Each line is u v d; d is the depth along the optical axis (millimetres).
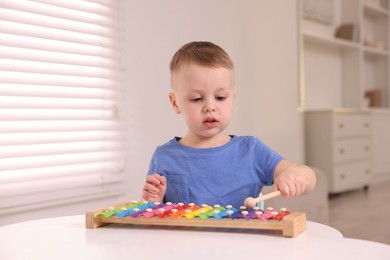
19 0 1873
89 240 672
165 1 2469
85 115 2125
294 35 3406
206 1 2717
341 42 4293
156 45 2422
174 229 725
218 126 926
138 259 559
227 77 915
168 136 2484
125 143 2291
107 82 2209
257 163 993
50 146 2010
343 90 4707
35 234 728
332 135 3812
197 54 917
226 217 713
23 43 1894
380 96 5055
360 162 4180
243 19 2979
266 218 687
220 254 567
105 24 2188
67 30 2045
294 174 835
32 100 1931
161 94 2449
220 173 978
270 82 3184
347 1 4633
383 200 3721
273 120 3201
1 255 607
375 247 585
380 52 4926
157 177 949
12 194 1873
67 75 2053
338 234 668
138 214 756
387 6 5160
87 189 2150
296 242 617
